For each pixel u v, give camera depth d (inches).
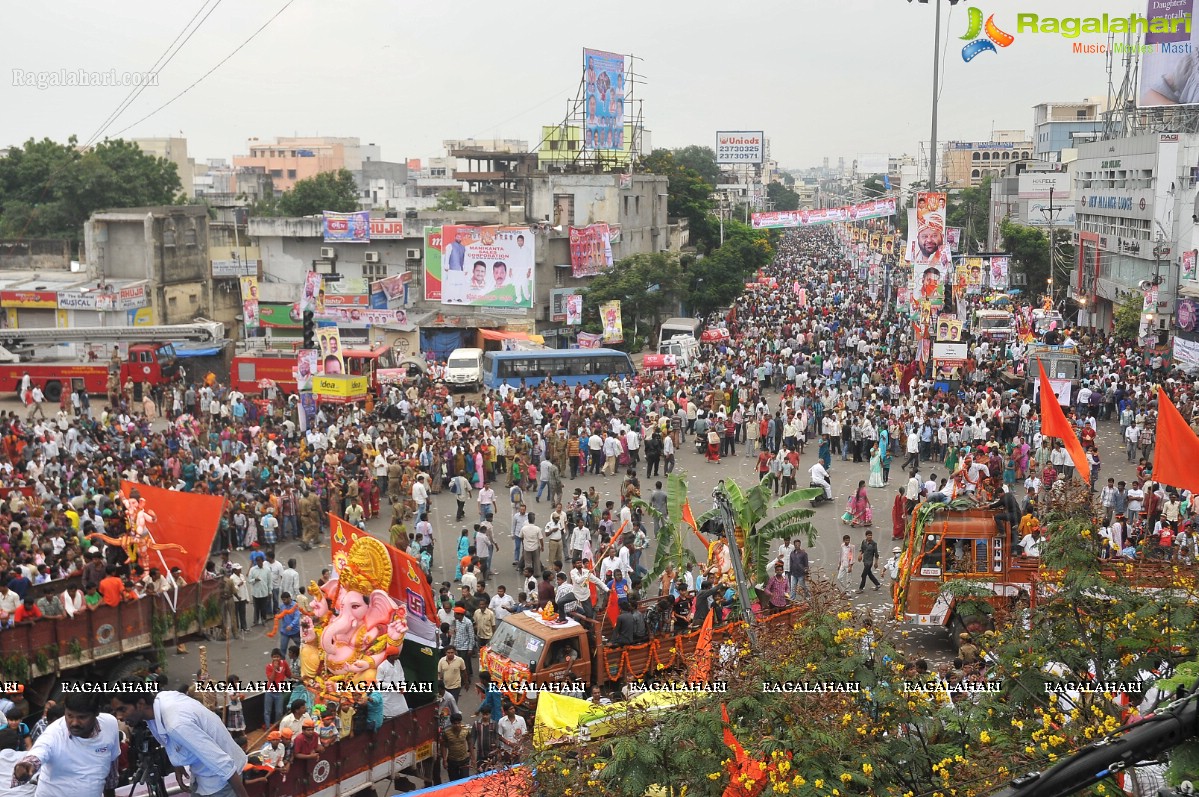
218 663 849.5
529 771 437.4
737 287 3085.6
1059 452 1379.2
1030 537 860.6
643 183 3203.7
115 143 3494.1
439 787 511.5
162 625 756.0
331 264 2719.0
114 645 733.9
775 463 1385.3
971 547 864.9
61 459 1327.5
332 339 1758.1
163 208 2613.2
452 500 1379.2
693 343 2347.4
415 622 700.0
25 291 2400.3
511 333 2374.5
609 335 2325.3
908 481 1331.2
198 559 790.5
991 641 489.1
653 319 2738.7
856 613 555.2
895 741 422.3
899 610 878.4
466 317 2509.8
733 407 1706.4
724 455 1614.2
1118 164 3048.7
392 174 7263.8
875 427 1557.6
